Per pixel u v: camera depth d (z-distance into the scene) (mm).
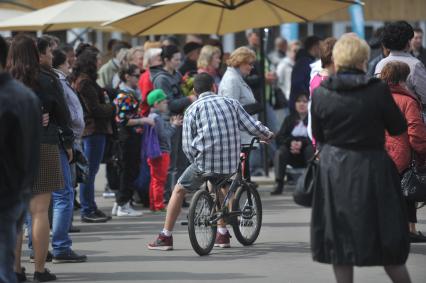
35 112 18031
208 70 38656
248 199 30422
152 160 38281
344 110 19844
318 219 20031
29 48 24500
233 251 29406
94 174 35781
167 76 38844
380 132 19953
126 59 40094
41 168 24688
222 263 27453
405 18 59531
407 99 27719
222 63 47594
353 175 19656
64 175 26984
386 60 29562
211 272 26125
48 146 24750
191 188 29203
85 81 34750
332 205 19781
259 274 25766
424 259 27234
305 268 26516
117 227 34938
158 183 38562
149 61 39031
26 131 17797
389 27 29453
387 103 19953
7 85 17906
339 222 19703
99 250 29969
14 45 24516
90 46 36594
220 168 28547
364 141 19812
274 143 51438
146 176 39375
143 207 40344
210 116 28484
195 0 38938
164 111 38344
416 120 27531
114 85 43344
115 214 38094
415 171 27719
